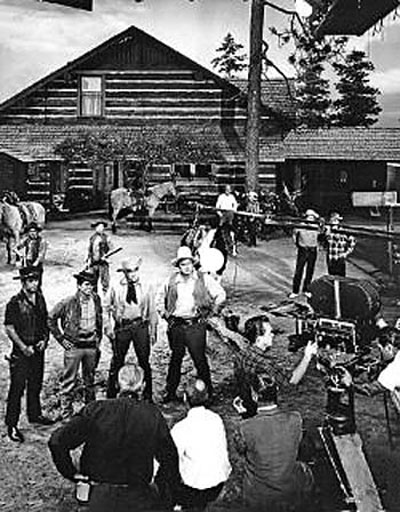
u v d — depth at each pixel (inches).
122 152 1195.3
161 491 202.2
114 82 1272.1
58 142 1239.5
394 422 317.4
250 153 1101.1
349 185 1236.5
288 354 411.8
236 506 218.4
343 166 1235.2
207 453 211.9
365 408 336.5
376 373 277.1
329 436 230.5
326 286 311.4
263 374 213.9
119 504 197.3
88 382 325.4
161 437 195.9
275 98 1284.4
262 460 198.2
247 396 222.5
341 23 605.6
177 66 1268.5
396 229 957.8
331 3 579.8
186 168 1256.8
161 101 1270.9
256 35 1093.8
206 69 1258.6
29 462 284.8
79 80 1267.2
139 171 1254.9
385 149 1226.0
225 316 356.2
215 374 389.7
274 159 1211.9
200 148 1195.9
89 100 1275.8
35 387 315.9
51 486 265.4
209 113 1264.8
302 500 199.3
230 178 1226.6
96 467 195.6
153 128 1263.5
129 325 330.3
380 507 204.7
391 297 579.8
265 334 296.2
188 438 212.8
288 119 1256.2
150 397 336.8
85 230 1048.2
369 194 1047.6
